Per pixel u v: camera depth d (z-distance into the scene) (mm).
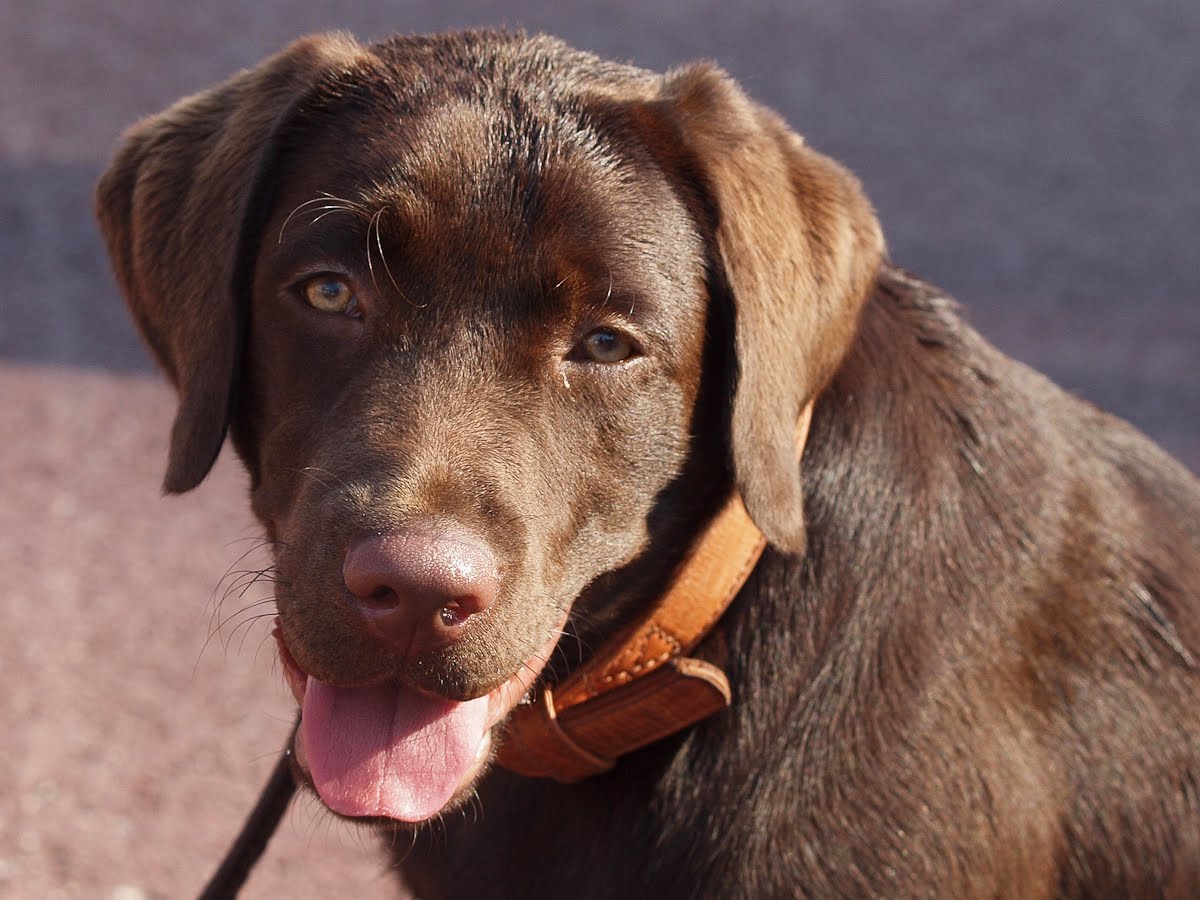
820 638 3086
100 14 14250
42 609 5965
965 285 9875
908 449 3221
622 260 2947
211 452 3016
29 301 8898
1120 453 3662
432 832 3391
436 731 2797
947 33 15148
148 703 5457
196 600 6098
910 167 11922
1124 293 9891
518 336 2904
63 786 5000
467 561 2574
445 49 3250
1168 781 3428
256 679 5645
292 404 2967
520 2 15211
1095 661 3354
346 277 2932
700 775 3061
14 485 6914
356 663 2660
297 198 3053
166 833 4836
